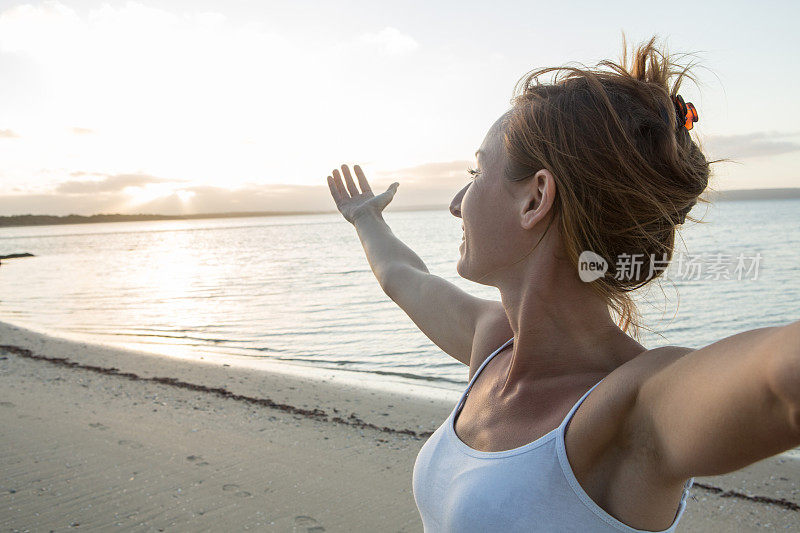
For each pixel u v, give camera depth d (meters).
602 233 0.82
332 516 4.18
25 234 195.38
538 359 0.90
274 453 5.38
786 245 37.56
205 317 19.53
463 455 0.91
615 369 0.82
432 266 36.56
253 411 6.77
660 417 0.66
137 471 4.93
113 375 8.60
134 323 18.33
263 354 12.59
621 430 0.73
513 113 0.93
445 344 1.33
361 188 1.76
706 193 0.90
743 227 60.06
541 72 0.93
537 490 0.78
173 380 8.32
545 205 0.84
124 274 41.22
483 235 0.93
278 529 3.99
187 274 40.09
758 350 0.53
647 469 0.70
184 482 4.71
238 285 31.42
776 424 0.52
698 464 0.61
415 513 4.21
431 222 159.75
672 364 0.67
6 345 11.17
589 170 0.81
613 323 0.90
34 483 4.67
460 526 0.83
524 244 0.90
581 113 0.82
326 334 15.27
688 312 16.47
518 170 0.89
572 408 0.79
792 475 4.79
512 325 0.94
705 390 0.58
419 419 6.56
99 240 128.25
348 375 9.61
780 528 3.99
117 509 4.26
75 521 4.08
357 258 50.00
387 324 16.50
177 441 5.67
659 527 0.74
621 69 0.90
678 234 0.92
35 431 5.89
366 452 5.44
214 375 8.75
